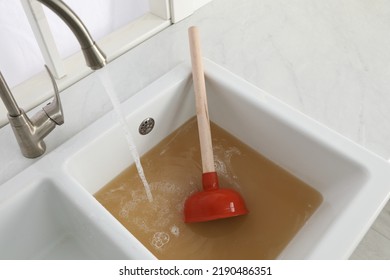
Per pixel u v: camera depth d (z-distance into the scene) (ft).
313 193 2.72
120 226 2.21
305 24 3.38
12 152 2.56
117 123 2.64
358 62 3.07
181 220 2.63
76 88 2.91
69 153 2.50
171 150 2.99
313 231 2.46
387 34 3.30
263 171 2.87
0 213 2.29
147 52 3.16
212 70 2.97
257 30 3.33
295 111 2.69
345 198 2.46
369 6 3.54
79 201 2.30
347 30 3.33
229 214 2.46
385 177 2.36
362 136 2.60
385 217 4.87
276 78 2.96
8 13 2.68
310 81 2.94
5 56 2.83
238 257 2.48
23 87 2.85
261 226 2.60
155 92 2.82
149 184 2.79
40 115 2.45
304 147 2.65
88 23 3.20
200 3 3.50
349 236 2.16
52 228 2.59
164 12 3.30
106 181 2.78
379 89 2.88
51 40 2.67
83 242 2.59
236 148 3.01
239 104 2.87
